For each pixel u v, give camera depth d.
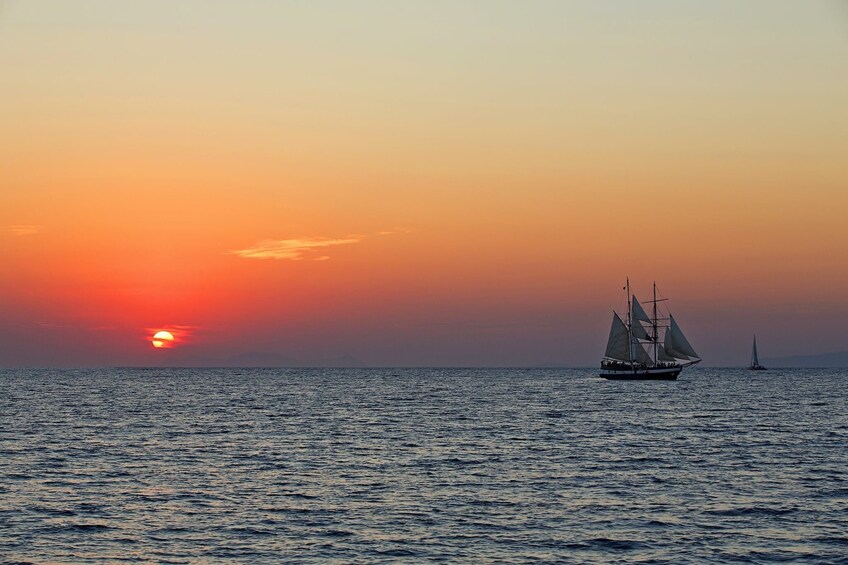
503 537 40.41
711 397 162.75
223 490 51.34
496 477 56.38
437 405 138.25
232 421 102.38
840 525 42.69
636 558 37.16
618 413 117.06
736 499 48.88
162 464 62.06
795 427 93.31
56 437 81.00
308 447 73.62
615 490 51.66
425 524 42.84
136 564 36.16
